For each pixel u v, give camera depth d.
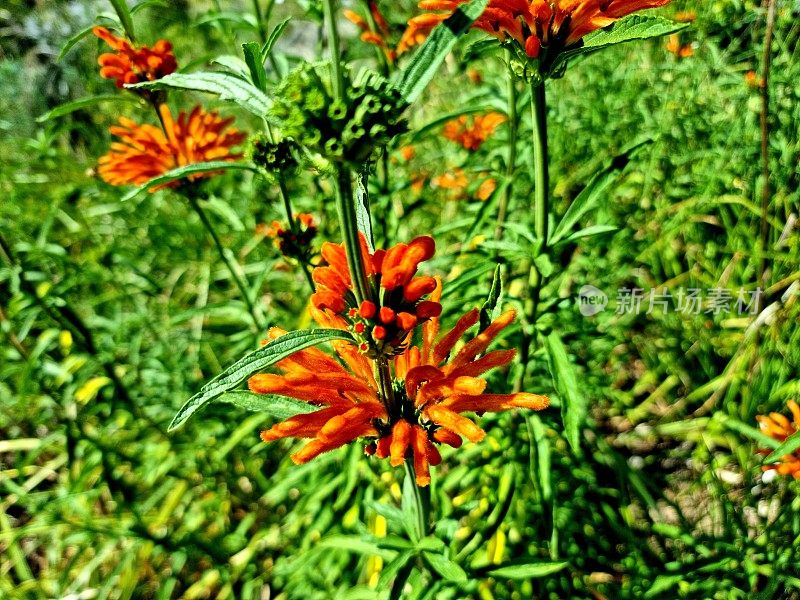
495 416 0.40
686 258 0.56
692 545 0.39
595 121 0.62
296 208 0.56
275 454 0.52
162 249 0.66
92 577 0.46
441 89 0.78
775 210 0.50
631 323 0.55
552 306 0.33
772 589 0.34
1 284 0.52
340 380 0.20
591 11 0.21
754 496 0.42
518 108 0.36
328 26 0.14
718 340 0.50
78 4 0.89
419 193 0.64
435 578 0.29
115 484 0.45
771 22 0.39
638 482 0.42
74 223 0.67
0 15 0.85
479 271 0.30
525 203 0.56
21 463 0.47
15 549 0.46
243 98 0.17
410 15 0.71
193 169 0.26
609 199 0.57
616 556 0.42
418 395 0.21
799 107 0.45
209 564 0.47
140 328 0.57
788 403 0.36
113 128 0.38
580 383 0.45
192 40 0.88
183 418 0.16
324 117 0.15
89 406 0.53
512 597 0.39
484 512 0.41
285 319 0.56
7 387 0.51
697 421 0.47
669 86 0.57
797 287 0.45
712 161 0.55
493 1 0.21
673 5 0.56
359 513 0.41
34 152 0.72
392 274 0.17
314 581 0.41
